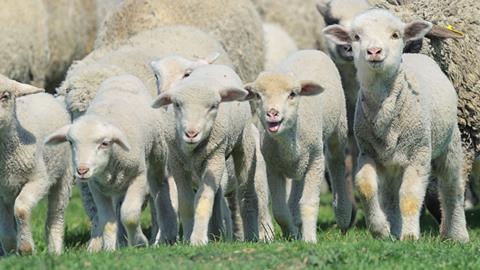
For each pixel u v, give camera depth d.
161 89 18.95
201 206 16.67
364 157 16.91
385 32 16.16
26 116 17.08
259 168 18.64
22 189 17.00
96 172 16.23
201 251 14.59
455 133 18.09
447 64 20.23
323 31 17.12
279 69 17.41
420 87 16.69
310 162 17.20
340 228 19.67
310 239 16.73
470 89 20.22
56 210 18.06
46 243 18.19
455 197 18.45
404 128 16.56
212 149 16.81
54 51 27.97
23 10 26.12
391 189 17.23
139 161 17.06
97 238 17.52
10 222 17.28
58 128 17.72
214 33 24.14
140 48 21.75
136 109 17.59
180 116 16.47
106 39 23.77
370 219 16.62
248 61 24.98
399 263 13.90
